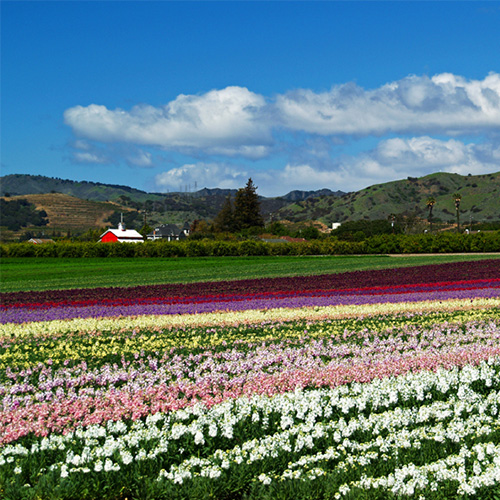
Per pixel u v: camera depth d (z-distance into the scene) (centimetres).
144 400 1077
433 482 744
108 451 825
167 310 2423
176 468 787
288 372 1241
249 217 15425
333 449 848
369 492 731
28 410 1002
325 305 2509
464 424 945
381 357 1407
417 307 2348
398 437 892
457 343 1559
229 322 2027
